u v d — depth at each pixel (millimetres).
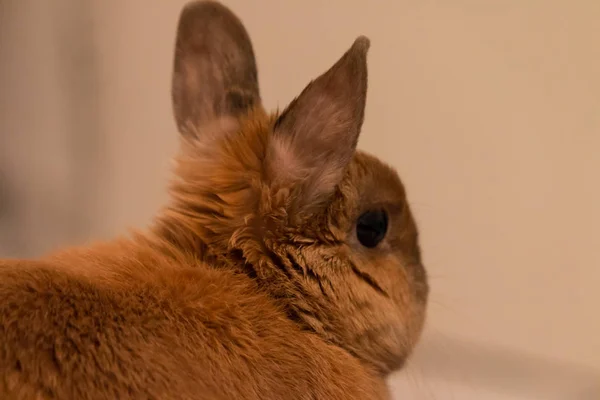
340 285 567
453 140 675
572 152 662
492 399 686
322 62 683
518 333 683
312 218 562
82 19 709
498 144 670
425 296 610
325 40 681
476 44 664
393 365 592
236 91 603
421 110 676
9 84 722
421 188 682
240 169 563
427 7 667
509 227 676
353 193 572
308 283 561
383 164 594
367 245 579
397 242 591
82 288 520
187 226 562
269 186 558
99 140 721
